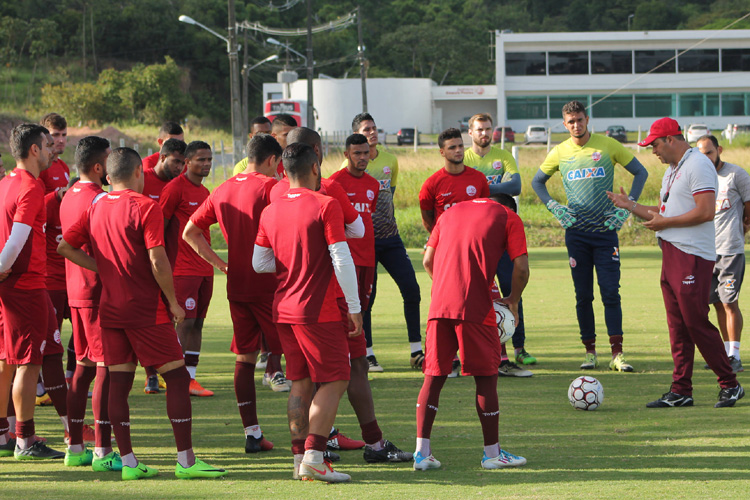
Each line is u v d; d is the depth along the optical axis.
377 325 19.16
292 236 8.10
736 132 90.00
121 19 154.38
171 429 10.27
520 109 126.88
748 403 10.97
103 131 87.31
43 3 154.25
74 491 7.61
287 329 8.23
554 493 7.08
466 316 8.10
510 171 14.62
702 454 8.34
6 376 9.34
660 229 10.96
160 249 8.10
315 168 8.40
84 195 8.84
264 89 129.00
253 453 9.09
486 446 8.19
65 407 9.62
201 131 109.12
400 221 41.78
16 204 9.12
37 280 9.20
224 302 23.86
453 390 12.44
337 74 172.62
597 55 124.12
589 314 13.90
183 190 12.46
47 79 133.75
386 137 118.19
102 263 8.29
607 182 13.65
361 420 8.69
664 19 198.75
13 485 7.90
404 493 7.27
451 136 13.39
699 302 10.69
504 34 124.12
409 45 180.12
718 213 13.40
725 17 187.00
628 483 7.34
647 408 10.80
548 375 13.34
